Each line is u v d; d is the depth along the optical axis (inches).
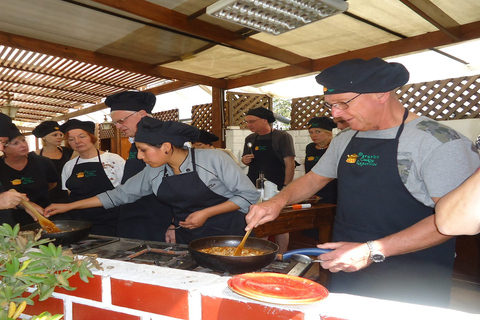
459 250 141.5
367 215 56.4
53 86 255.4
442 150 48.8
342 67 51.3
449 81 167.6
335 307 31.7
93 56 167.6
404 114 55.3
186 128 73.0
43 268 34.5
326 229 129.9
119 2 115.0
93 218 101.3
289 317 31.5
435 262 52.8
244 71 200.1
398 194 53.6
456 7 124.8
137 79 229.5
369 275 56.6
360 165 57.1
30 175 107.1
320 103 219.9
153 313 37.2
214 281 37.4
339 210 62.0
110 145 376.2
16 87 263.0
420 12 118.4
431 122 53.0
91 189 102.0
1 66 200.4
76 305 41.1
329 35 150.3
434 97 173.8
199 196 78.2
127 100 88.7
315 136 155.2
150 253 59.4
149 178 84.1
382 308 31.5
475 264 137.6
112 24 139.6
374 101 52.0
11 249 38.3
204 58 177.8
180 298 35.9
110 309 39.3
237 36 147.6
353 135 61.7
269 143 166.2
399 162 52.8
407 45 151.9
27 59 192.5
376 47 161.0
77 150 103.6
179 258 55.4
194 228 78.2
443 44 142.2
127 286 38.1
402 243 46.8
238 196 78.1
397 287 54.4
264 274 37.9
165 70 191.9
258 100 240.7
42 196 110.9
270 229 113.6
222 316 34.0
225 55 173.2
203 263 46.9
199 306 35.2
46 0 120.6
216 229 78.7
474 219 32.0
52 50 156.0
